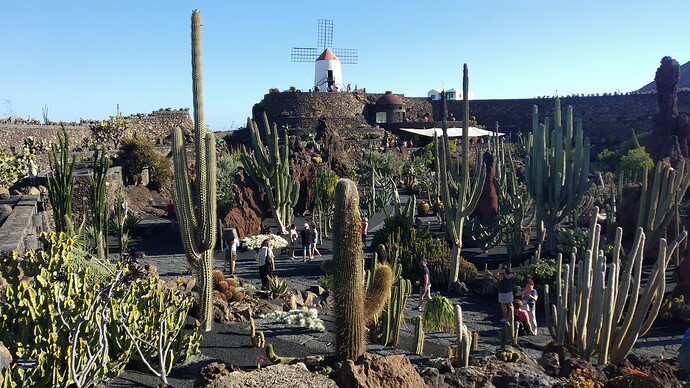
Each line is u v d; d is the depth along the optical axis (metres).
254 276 17.58
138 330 7.50
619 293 8.73
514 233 20.00
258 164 25.12
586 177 19.83
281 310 11.70
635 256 8.62
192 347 8.03
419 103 70.62
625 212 20.91
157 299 8.04
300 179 30.80
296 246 22.78
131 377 7.22
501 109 69.19
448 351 8.45
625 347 8.72
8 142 29.88
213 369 6.36
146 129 53.38
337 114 62.25
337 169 42.22
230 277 15.16
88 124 44.84
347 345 6.70
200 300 9.67
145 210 31.44
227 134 59.56
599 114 64.56
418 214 30.92
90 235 20.20
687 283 14.59
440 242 18.64
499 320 13.42
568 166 20.03
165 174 35.66
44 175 26.31
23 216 15.05
